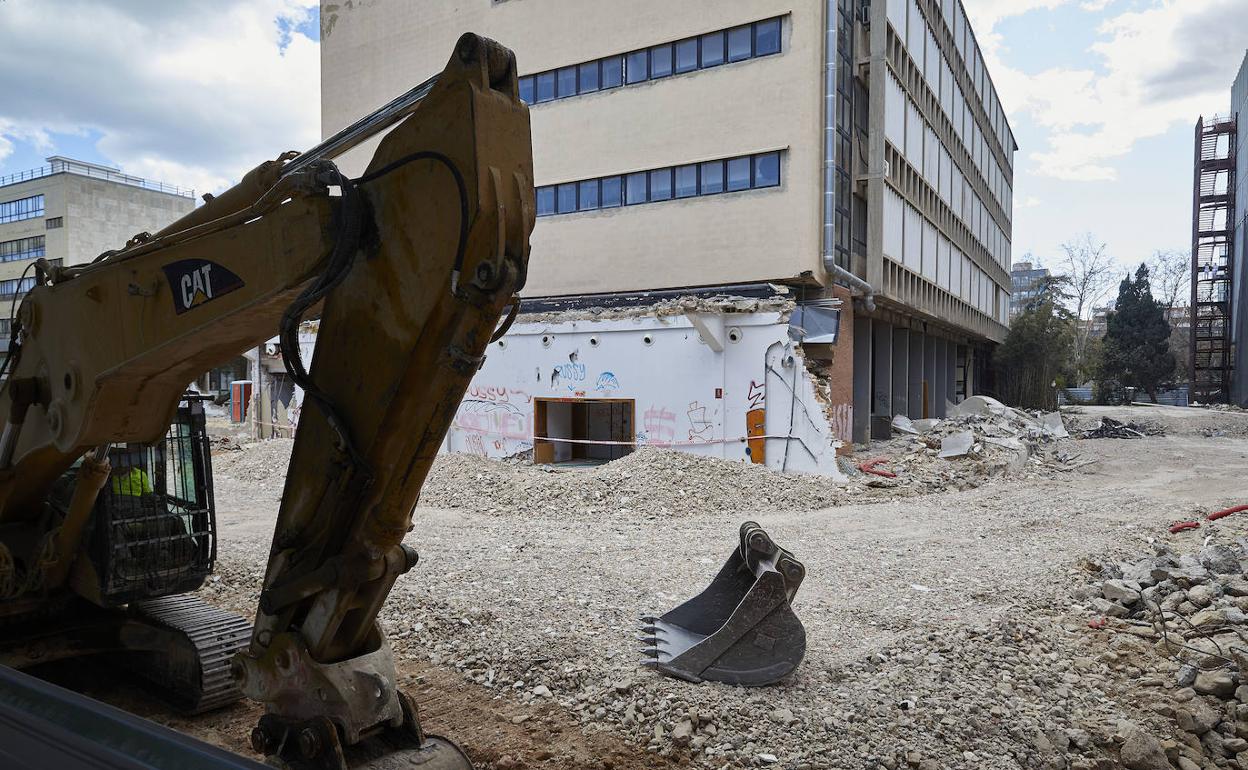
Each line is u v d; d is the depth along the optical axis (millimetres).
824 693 5633
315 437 3334
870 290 24594
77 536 5199
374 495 3230
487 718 5430
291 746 3480
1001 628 6938
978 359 53875
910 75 29094
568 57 25828
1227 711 5637
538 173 26781
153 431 4316
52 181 67312
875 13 25078
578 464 21266
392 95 30359
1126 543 10797
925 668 6094
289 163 3740
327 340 3256
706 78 23359
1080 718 5383
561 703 5629
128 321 3900
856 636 6945
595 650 6434
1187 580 7953
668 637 6449
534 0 26609
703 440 18844
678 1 23656
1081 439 29234
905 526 12438
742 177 22906
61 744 1987
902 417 29297
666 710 5324
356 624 3510
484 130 2750
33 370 4559
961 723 5172
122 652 5977
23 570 5398
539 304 24734
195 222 4090
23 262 70062
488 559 9836
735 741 4996
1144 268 65625
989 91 48469
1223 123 65062
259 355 29328
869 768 4695
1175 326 76688
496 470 15953
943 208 35250
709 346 18703
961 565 9539
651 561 9859
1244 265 57250
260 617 3518
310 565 3344
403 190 2957
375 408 3100
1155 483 17625
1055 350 50406
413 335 2961
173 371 4039
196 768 1746
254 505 14508
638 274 24781
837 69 23672
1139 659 6492
